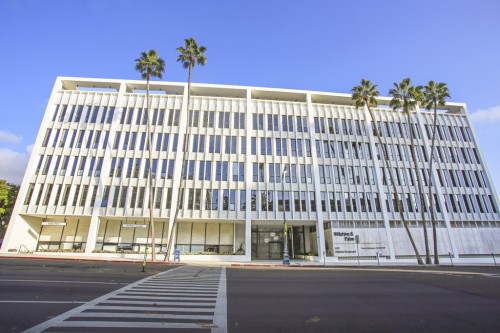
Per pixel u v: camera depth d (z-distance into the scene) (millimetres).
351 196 35281
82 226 35188
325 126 38094
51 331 5402
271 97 40344
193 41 31922
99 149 33750
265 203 33906
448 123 41094
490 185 38156
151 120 35562
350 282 13680
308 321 6531
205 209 32969
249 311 7434
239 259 31547
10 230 30234
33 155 32875
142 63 30922
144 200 32469
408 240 34312
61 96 35625
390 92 34156
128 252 30766
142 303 8102
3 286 10023
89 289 10156
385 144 38406
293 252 36188
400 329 6012
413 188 36750
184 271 18484
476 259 34312
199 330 5738
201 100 37188
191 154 34688
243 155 35500
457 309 7914
